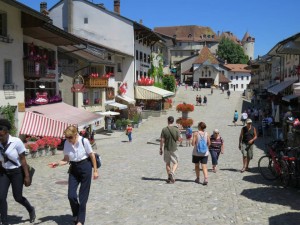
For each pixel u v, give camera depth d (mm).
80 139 7762
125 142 31703
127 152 23859
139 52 56219
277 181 13070
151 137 35125
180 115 53469
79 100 35969
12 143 7469
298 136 12672
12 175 7590
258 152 22312
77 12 53031
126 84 50156
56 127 22609
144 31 55156
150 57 62844
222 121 47188
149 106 55219
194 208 9570
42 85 26031
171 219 8609
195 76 111562
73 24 53281
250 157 15094
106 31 52531
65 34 24641
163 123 46562
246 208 9570
